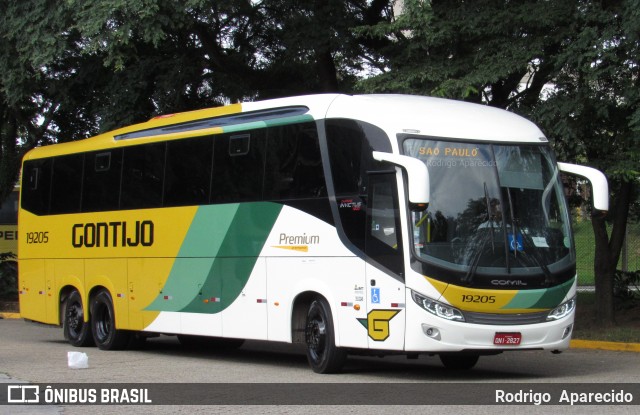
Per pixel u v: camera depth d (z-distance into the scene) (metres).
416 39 17.09
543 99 16.64
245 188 14.23
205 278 14.90
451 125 12.20
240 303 14.18
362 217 12.20
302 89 22.64
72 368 13.89
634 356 15.71
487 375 12.91
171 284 15.61
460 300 11.50
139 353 16.83
